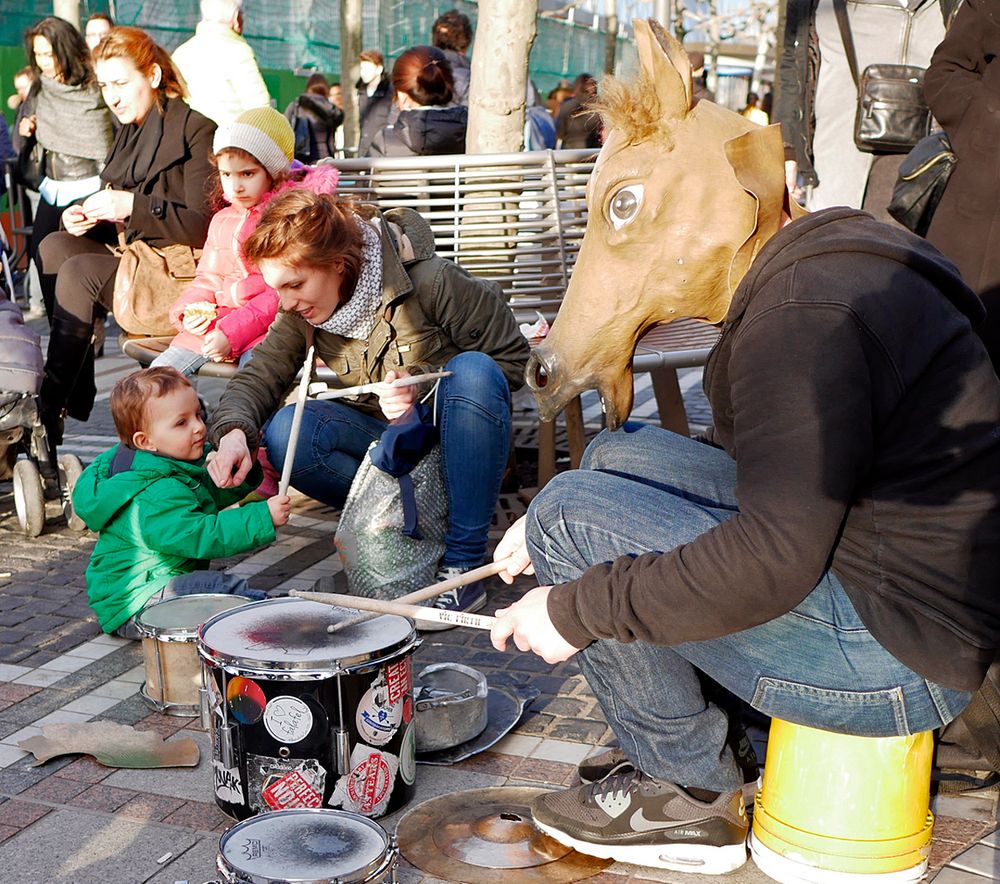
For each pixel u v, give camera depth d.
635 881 2.29
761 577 1.80
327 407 3.75
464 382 3.50
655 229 2.02
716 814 2.28
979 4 3.57
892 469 1.88
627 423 2.49
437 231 4.66
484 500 3.60
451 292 3.54
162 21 11.69
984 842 2.38
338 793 2.40
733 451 2.07
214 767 2.50
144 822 2.50
